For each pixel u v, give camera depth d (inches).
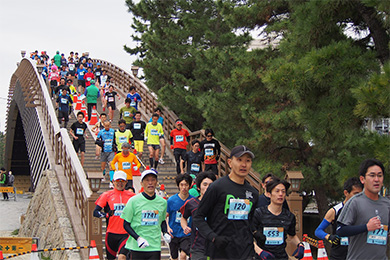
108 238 393.7
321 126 475.2
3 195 1368.1
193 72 892.6
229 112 699.4
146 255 323.3
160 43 952.3
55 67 1413.6
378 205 246.1
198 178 364.8
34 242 520.4
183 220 363.9
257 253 285.3
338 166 584.1
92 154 846.5
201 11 924.0
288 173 494.0
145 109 1066.1
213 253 239.9
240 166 237.9
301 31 506.9
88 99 1033.5
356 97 426.6
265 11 672.4
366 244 246.1
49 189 714.8
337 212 308.8
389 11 418.9
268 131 639.8
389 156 419.8
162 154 776.3
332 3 480.1
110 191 396.5
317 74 460.1
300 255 299.1
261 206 324.8
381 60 520.7
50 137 950.4
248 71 657.6
